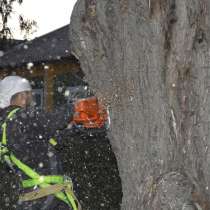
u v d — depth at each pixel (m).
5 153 3.85
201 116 3.83
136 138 3.99
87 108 3.88
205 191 3.79
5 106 3.93
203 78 3.83
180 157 3.84
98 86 4.20
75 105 3.79
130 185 4.04
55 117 3.71
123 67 4.05
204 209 3.74
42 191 3.77
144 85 3.94
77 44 4.38
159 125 3.89
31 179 3.79
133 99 4.00
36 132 3.73
